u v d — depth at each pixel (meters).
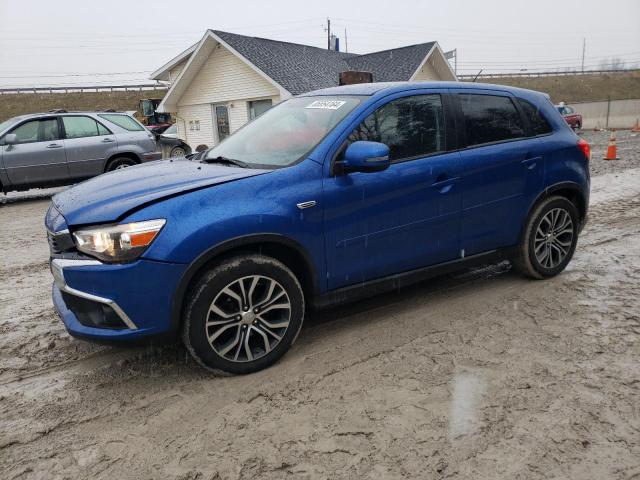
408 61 20.94
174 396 2.98
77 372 3.31
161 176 3.35
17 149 9.91
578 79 73.88
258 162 3.49
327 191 3.25
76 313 3.00
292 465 2.38
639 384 2.92
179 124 22.58
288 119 3.90
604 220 7.02
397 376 3.10
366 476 2.29
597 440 2.47
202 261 2.89
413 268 3.76
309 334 3.72
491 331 3.65
